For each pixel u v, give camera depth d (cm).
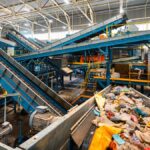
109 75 697
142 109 353
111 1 1334
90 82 782
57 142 167
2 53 639
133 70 756
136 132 236
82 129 218
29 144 125
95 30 882
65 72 1041
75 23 1791
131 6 1474
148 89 913
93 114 296
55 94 506
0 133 278
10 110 721
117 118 275
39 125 273
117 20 816
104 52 680
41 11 1518
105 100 385
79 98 712
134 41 587
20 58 901
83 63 980
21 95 443
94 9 1591
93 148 179
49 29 1905
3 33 1181
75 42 964
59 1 1387
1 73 479
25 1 1396
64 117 195
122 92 495
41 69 1098
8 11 1595
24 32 2158
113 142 195
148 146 205
